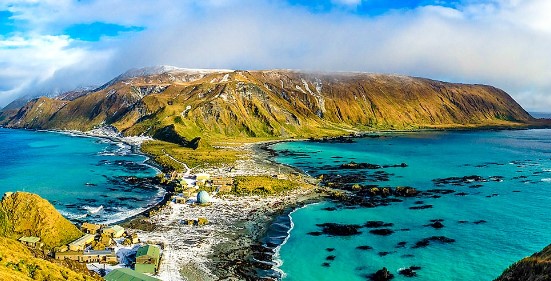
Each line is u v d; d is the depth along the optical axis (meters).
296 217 126.75
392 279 85.19
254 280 84.75
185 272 87.50
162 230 112.38
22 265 65.88
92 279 74.81
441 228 116.12
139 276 80.50
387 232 113.00
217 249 100.31
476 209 134.88
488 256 96.25
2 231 98.38
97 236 105.06
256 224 119.38
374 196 154.38
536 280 64.50
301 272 88.62
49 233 99.06
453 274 87.31
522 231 112.81
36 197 106.50
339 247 102.56
